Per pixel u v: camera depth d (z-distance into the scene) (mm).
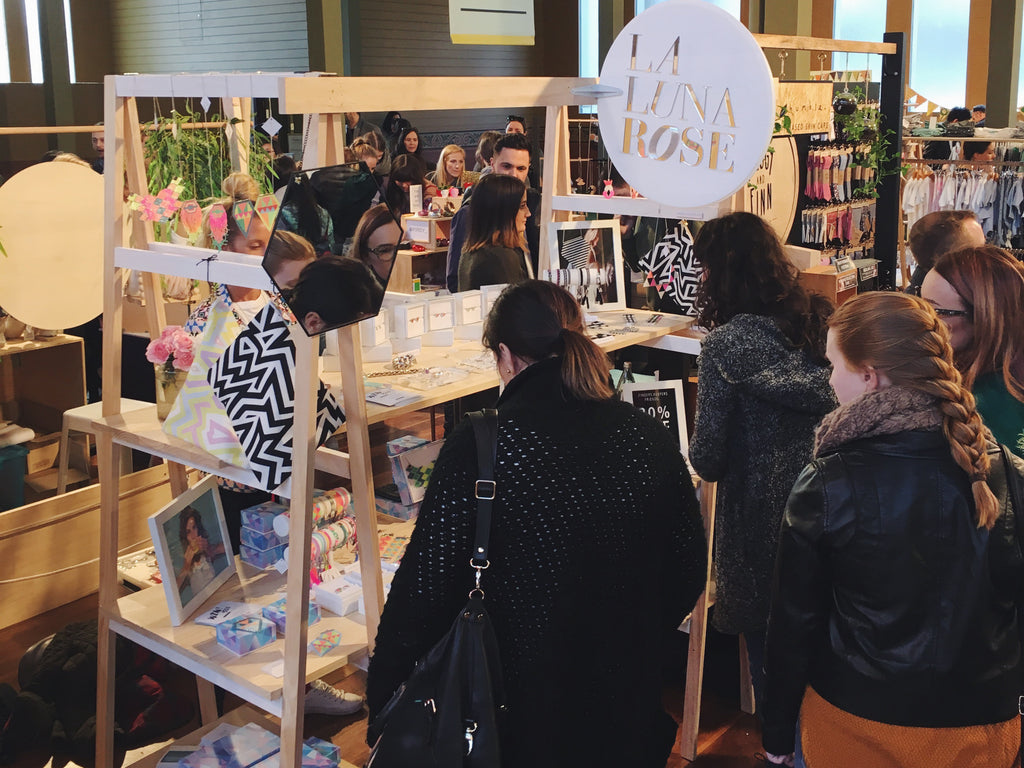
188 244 2346
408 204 7414
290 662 2068
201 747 2506
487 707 1580
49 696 2957
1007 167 8203
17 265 3871
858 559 1664
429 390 2383
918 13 14047
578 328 1718
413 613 1604
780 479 2457
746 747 3014
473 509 1577
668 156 2572
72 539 3869
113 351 2482
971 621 1634
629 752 1740
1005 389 2129
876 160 5727
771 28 9320
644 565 1708
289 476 2078
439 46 14234
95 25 14531
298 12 12539
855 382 1757
